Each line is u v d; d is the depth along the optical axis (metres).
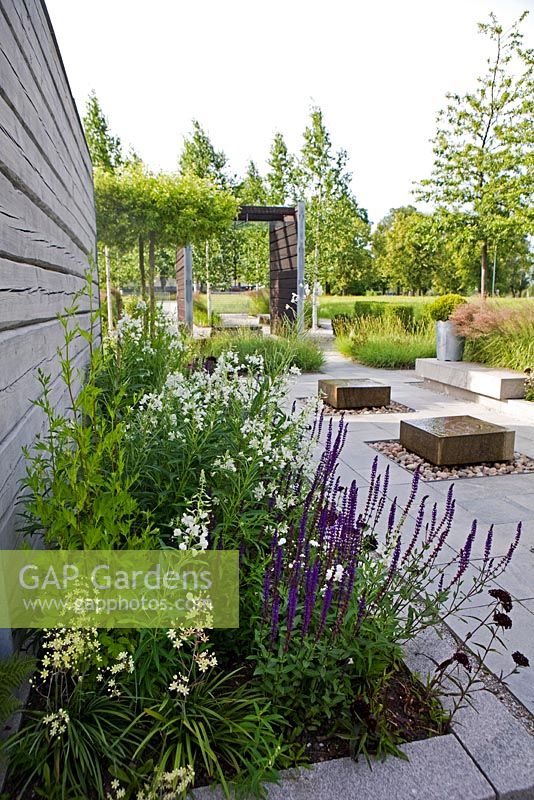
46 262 2.50
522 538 3.11
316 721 1.65
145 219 10.80
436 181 13.41
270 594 1.78
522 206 12.52
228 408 2.76
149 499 2.17
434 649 2.10
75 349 3.72
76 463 1.60
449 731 1.69
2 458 1.57
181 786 1.34
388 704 1.76
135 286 16.11
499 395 6.34
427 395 7.44
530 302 7.98
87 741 1.47
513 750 1.62
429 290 32.81
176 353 5.02
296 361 9.05
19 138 1.91
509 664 2.04
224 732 1.54
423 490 3.88
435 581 2.63
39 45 2.48
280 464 2.36
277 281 15.05
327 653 1.62
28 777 1.43
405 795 1.46
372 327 11.50
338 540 1.91
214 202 11.13
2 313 1.60
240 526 1.94
